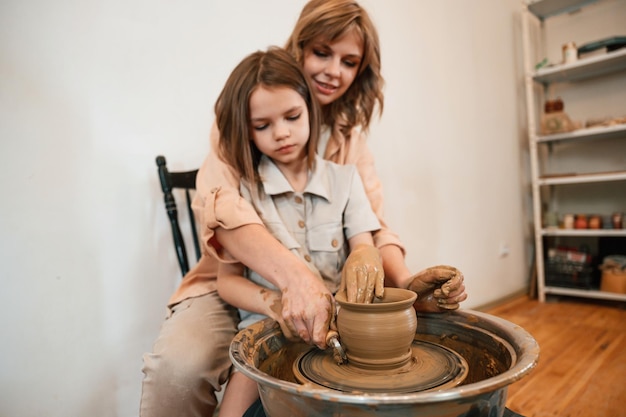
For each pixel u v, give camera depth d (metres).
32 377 0.94
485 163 2.31
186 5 1.17
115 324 1.05
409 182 1.85
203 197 0.82
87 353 1.01
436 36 2.01
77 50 0.99
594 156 2.59
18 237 0.92
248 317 0.81
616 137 2.49
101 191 1.03
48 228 0.95
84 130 1.00
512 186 2.54
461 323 0.68
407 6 1.85
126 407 1.07
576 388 1.24
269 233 0.72
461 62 2.16
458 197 2.11
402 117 1.82
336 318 0.63
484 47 2.34
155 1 1.11
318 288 0.61
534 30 2.76
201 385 0.72
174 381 0.70
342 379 0.54
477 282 2.20
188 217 1.18
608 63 2.27
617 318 1.97
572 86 2.65
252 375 0.46
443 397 0.39
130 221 1.08
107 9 1.03
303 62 0.97
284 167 0.86
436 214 1.98
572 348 1.58
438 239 1.99
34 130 0.94
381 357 0.55
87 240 1.01
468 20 2.22
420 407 0.40
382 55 1.73
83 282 1.00
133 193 1.08
